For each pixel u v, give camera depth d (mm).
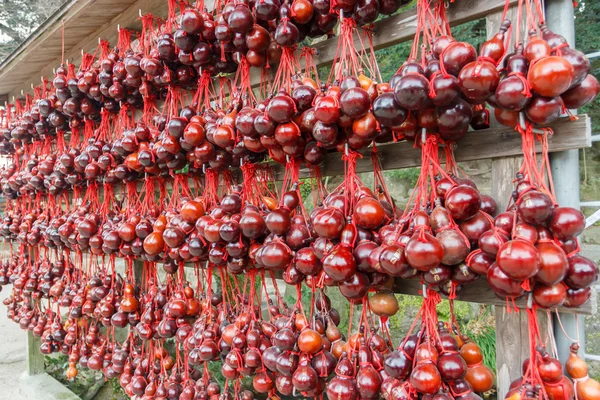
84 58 1656
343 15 902
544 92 611
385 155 1010
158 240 1300
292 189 1026
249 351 1108
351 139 854
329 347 1011
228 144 1061
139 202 1557
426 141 777
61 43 1923
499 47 690
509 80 637
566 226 642
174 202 1439
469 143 862
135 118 1885
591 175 2385
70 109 1643
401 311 2467
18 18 7078
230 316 1318
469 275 725
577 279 646
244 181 1141
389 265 727
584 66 620
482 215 734
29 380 2736
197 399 1383
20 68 2242
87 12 1611
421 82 684
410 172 2553
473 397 737
